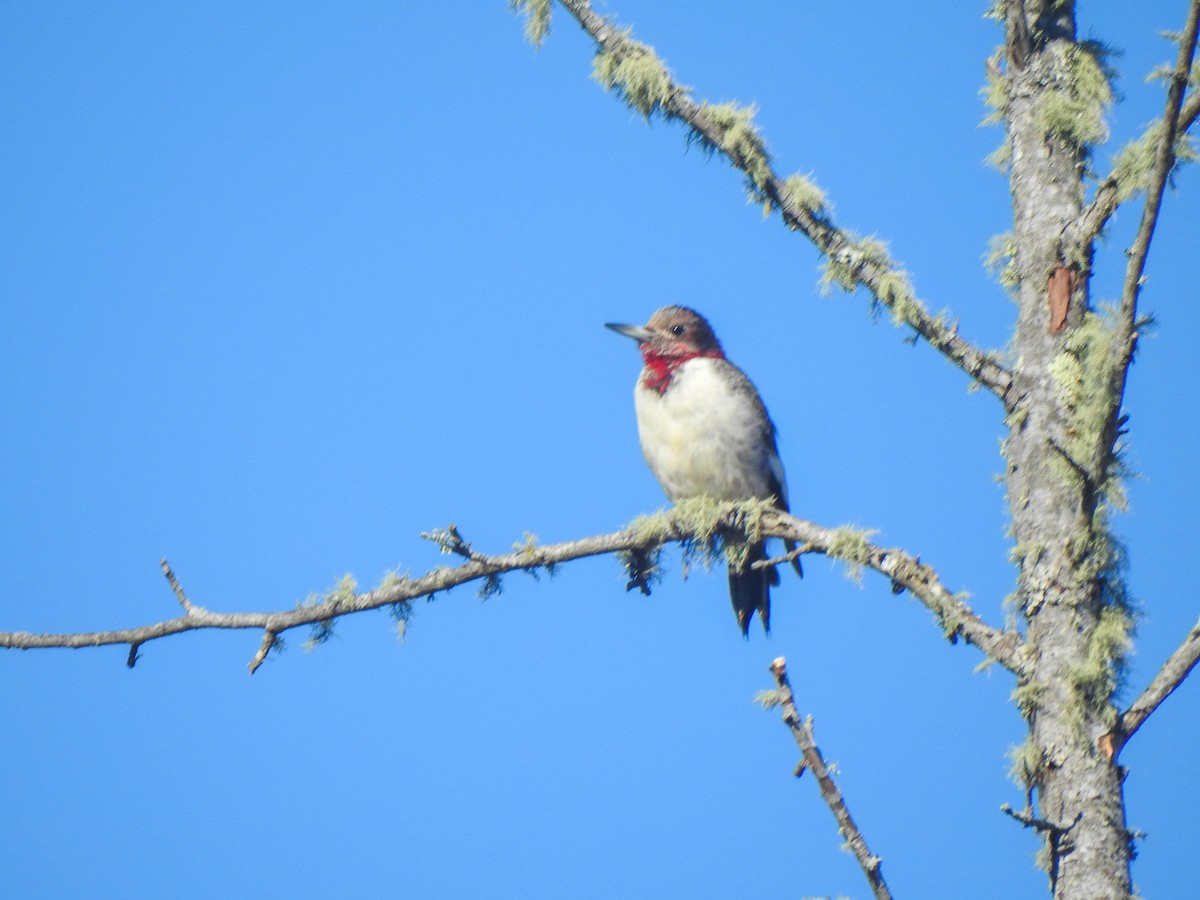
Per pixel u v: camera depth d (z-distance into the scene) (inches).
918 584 376.8
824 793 320.8
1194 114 354.0
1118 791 331.3
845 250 418.9
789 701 328.8
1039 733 341.7
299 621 438.3
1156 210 319.0
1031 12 420.5
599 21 451.8
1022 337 387.5
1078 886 322.7
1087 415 353.1
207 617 436.8
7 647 434.3
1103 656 342.0
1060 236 387.5
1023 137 406.9
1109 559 354.3
